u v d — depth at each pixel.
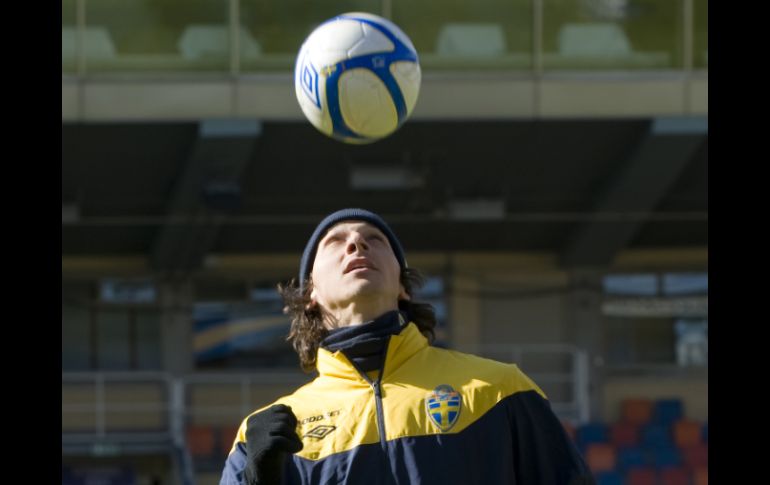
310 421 8.58
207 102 37.88
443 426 8.37
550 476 8.45
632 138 39.75
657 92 38.72
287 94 38.06
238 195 38.44
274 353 45.78
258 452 7.84
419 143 39.53
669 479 43.62
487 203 41.75
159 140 38.78
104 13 37.84
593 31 38.75
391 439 8.33
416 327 9.09
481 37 38.59
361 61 14.95
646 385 46.25
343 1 38.28
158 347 45.50
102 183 40.72
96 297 45.31
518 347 45.97
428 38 38.53
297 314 9.30
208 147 38.09
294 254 45.75
